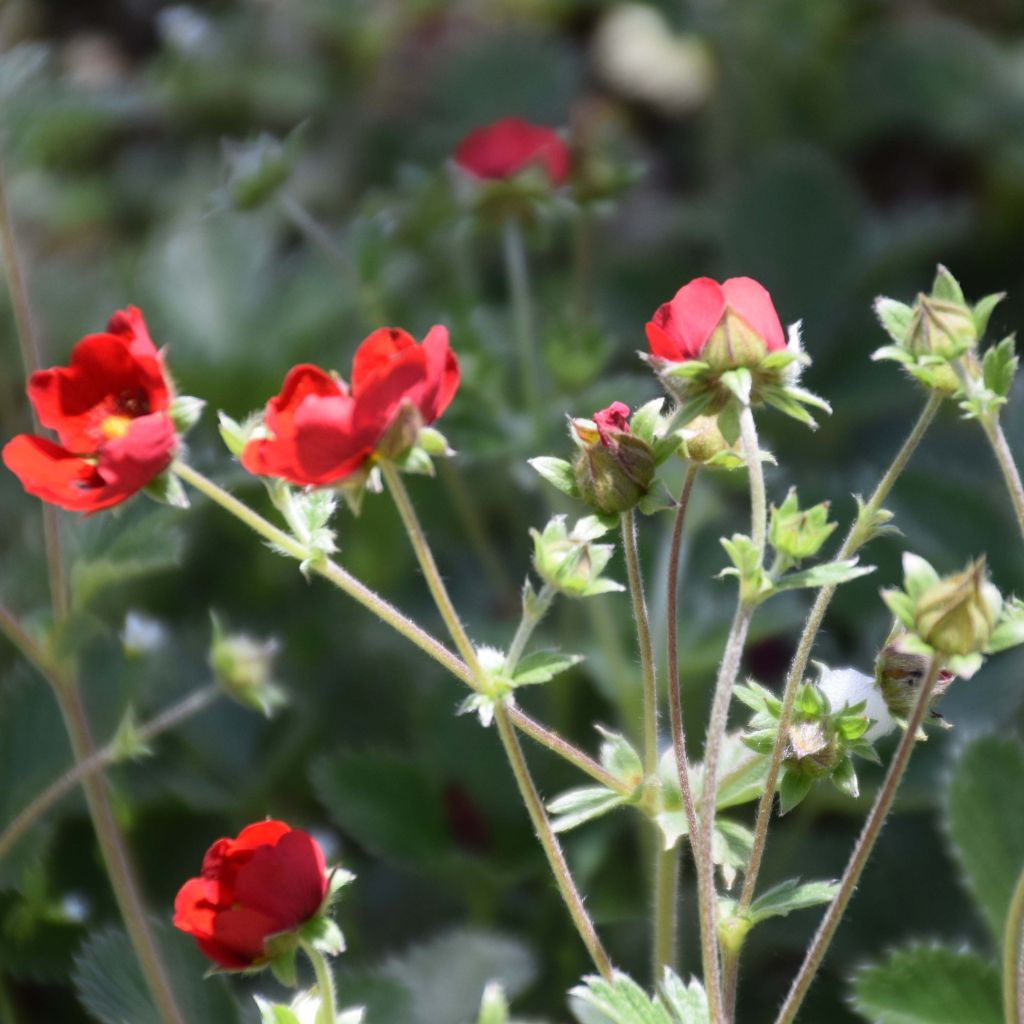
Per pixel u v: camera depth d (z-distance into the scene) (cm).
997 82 139
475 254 129
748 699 78
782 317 119
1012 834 85
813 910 93
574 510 97
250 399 107
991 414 76
